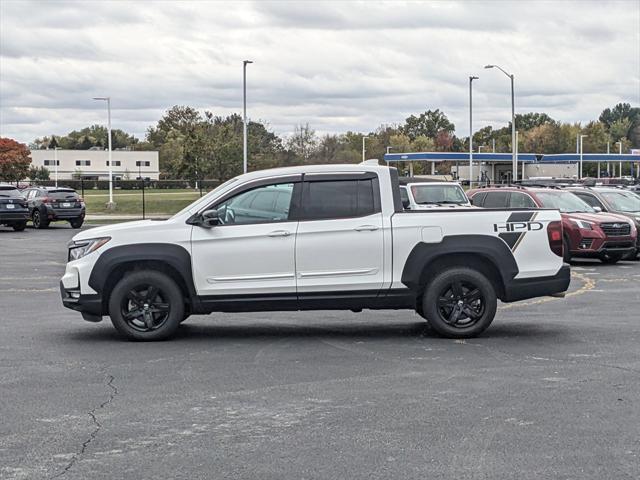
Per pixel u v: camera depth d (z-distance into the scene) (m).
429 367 8.84
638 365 8.92
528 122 170.12
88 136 178.25
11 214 34.75
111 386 8.05
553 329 11.23
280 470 5.60
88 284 10.34
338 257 10.28
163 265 10.41
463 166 85.50
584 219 20.97
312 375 8.49
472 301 10.50
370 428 6.58
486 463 5.72
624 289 15.87
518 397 7.54
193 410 7.16
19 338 10.70
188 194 67.38
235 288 10.29
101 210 50.78
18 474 5.56
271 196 10.41
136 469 5.65
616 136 174.50
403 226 10.33
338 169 10.47
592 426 6.61
